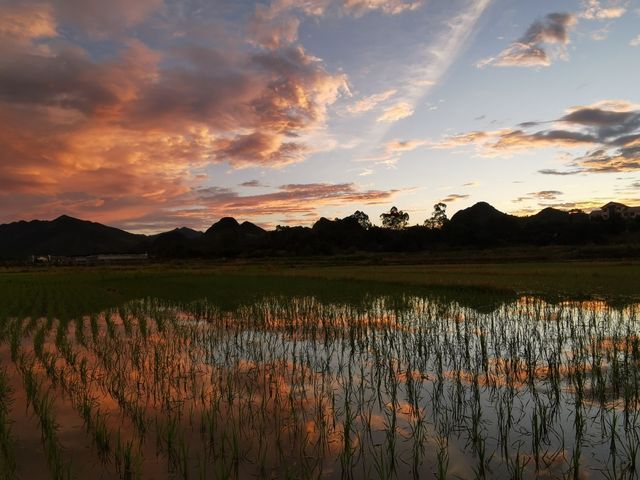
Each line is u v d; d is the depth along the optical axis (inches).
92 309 771.4
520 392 315.0
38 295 1007.6
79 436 246.4
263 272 1807.3
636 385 289.1
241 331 539.8
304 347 466.3
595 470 209.6
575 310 674.2
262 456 222.5
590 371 361.1
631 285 959.0
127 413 278.5
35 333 551.8
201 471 198.1
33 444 237.8
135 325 609.6
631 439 239.3
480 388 323.6
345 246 4694.9
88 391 320.2
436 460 218.5
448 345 454.3
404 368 378.3
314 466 213.6
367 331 541.6
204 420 266.1
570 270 1392.7
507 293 884.0
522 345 457.1
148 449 230.4
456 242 4389.8
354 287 1069.1
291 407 286.2
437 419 268.4
